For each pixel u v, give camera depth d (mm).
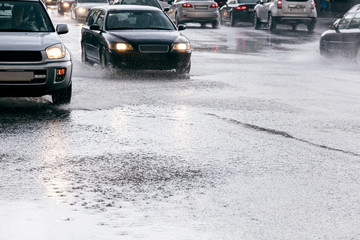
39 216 7008
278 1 42188
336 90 17469
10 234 6465
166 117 13180
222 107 14492
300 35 39625
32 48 13766
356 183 8523
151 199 7699
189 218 7023
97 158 9727
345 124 12719
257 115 13578
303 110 14273
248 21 48438
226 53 27984
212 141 11023
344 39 24562
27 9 15516
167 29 21125
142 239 6371
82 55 22906
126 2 40156
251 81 19141
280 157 9930
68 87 14359
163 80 19047
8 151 10078
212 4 46031
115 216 7047
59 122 12492
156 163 9477
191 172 8984
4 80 13547
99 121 12648
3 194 7793
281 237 6488
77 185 8250
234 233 6582
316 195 7949
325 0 64312
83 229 6629
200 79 19438
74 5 51562
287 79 19734
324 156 10039
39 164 9297
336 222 6961
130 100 15227
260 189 8180
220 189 8164
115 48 19547
